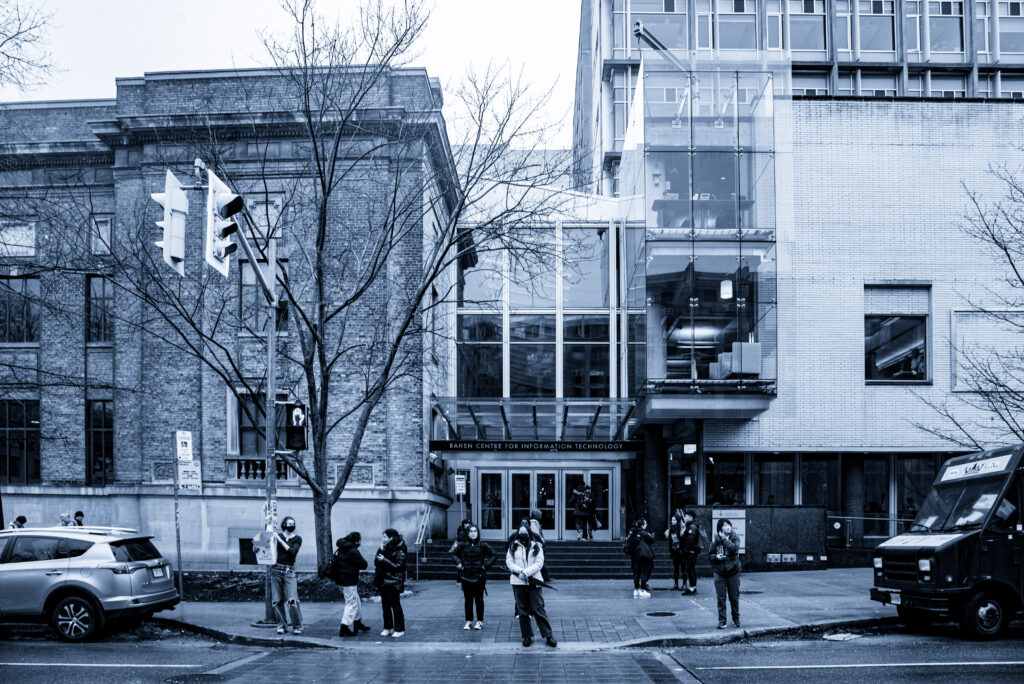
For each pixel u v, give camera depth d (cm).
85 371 2808
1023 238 2347
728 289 2647
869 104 2852
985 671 1180
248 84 2688
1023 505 1502
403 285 2516
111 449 2814
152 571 1599
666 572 2586
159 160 2533
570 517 3192
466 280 3216
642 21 4541
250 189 2647
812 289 2800
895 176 2836
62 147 2770
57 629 1522
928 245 2820
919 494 2828
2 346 2834
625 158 3219
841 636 1525
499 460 3219
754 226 2677
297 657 1395
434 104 2438
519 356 3198
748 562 2664
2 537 1576
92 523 2673
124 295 2761
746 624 1571
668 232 2661
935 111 2855
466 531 1688
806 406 2769
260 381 2322
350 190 2597
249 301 2653
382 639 1524
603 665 1295
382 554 1562
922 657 1299
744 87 2728
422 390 2645
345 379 2625
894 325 2822
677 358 2620
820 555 2680
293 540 1586
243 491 2612
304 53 2198
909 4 4678
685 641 1468
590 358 3203
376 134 2578
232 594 2070
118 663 1308
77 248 2288
